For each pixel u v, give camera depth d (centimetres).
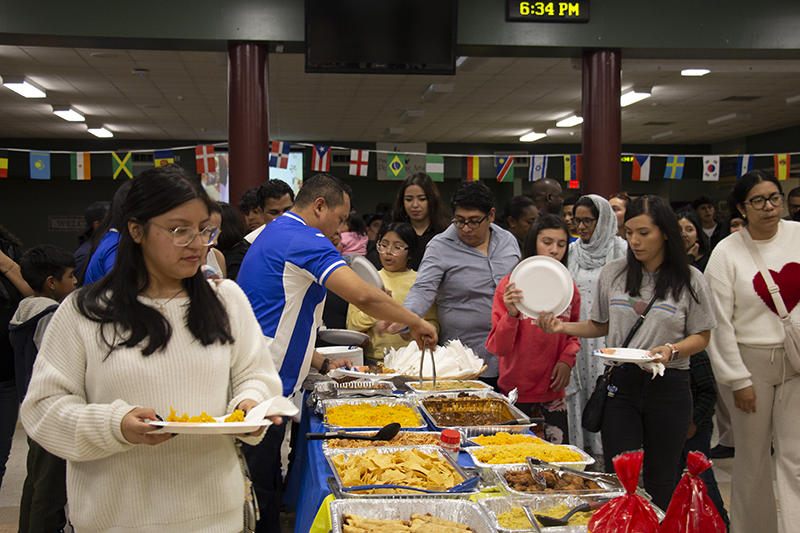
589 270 332
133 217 124
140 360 124
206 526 131
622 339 230
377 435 192
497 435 203
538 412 264
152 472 127
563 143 1501
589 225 327
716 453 390
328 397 238
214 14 561
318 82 898
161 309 129
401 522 140
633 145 1517
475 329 293
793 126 1269
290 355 215
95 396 125
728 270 246
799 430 235
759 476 245
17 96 954
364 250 504
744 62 680
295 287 212
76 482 128
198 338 130
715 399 275
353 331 293
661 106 1098
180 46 582
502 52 619
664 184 1572
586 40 602
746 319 245
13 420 303
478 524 138
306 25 559
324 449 180
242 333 142
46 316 266
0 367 297
